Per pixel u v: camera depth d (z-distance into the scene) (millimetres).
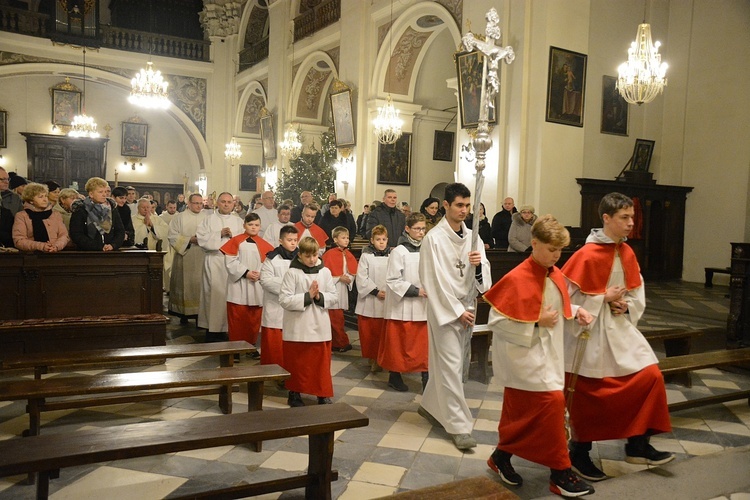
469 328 3969
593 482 3340
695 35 13594
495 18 3859
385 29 14758
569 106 11188
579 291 3389
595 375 3352
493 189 11359
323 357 4738
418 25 14117
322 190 17047
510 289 3145
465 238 4109
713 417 4672
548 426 3080
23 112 22391
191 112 24047
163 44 23438
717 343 7016
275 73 20266
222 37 24328
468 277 4066
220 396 4680
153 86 14688
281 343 5383
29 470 2438
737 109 12961
